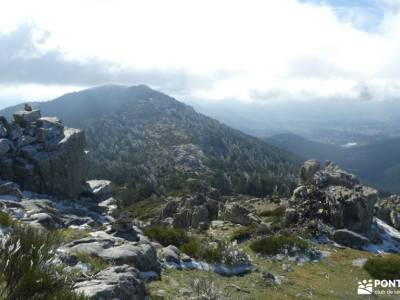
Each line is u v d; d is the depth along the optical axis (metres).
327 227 32.66
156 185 188.38
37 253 9.54
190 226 37.06
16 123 36.06
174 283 16.42
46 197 33.03
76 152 37.31
